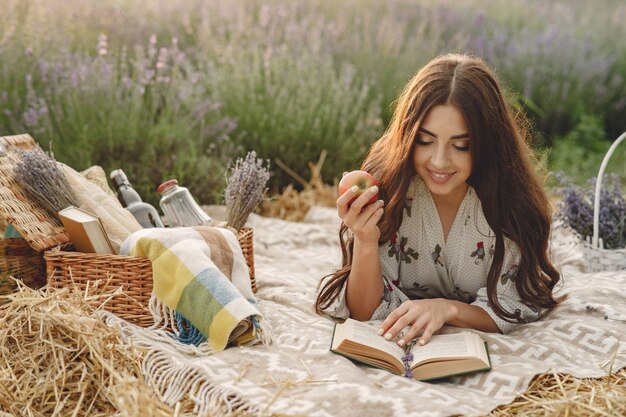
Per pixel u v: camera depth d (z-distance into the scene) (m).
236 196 2.88
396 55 5.96
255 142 4.85
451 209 2.49
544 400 1.97
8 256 2.63
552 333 2.40
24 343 2.23
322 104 5.23
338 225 4.14
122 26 5.41
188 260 2.35
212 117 4.86
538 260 2.53
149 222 2.91
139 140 4.29
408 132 2.27
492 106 2.26
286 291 2.86
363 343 2.17
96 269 2.46
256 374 2.08
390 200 2.40
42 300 2.25
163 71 4.83
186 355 2.25
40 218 2.63
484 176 2.36
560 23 7.72
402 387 2.03
